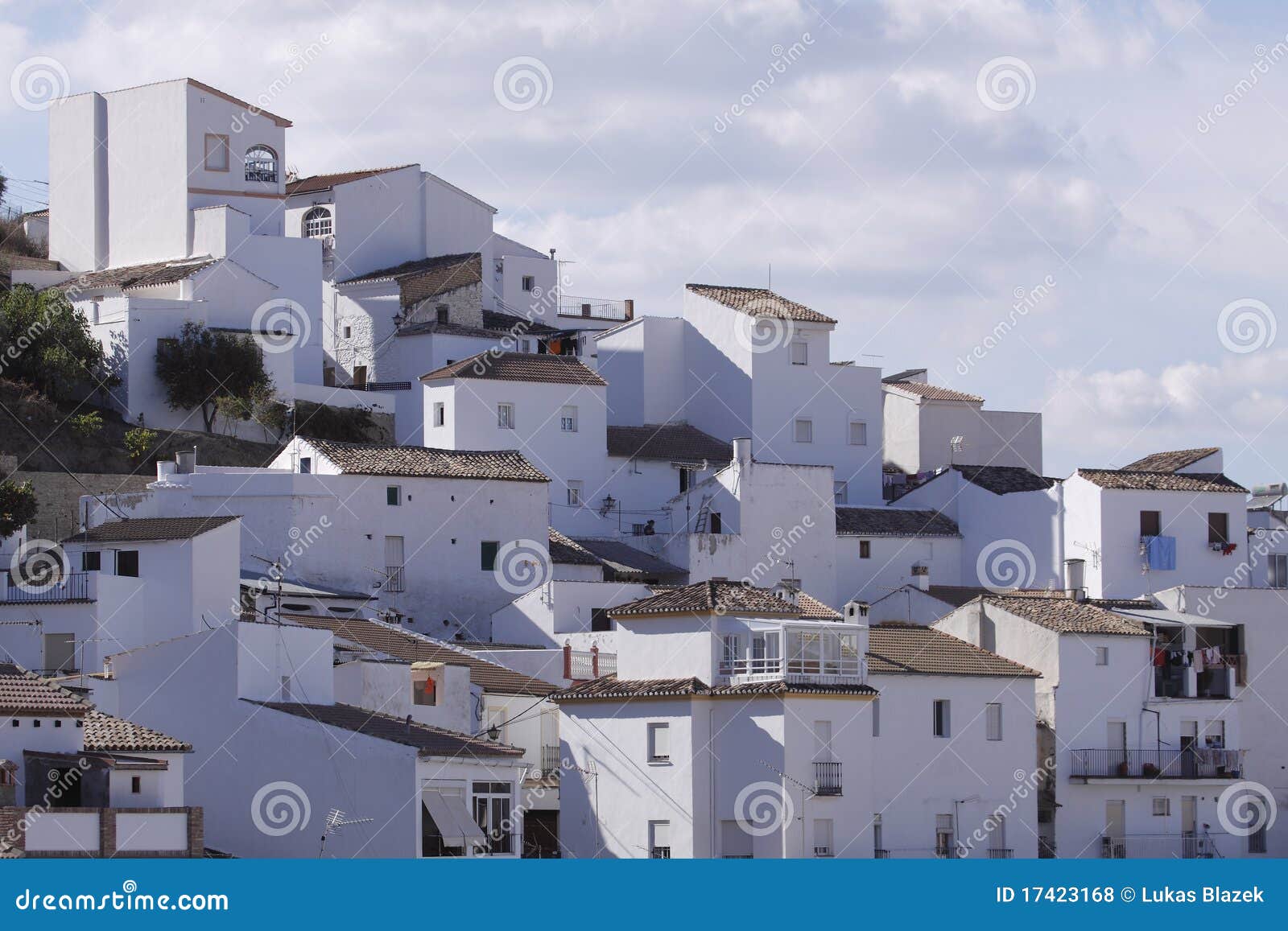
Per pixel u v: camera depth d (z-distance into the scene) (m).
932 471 133.88
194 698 71.44
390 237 138.50
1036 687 94.50
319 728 69.38
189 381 115.50
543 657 90.19
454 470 103.75
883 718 84.12
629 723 79.94
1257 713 100.94
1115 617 97.50
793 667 78.81
